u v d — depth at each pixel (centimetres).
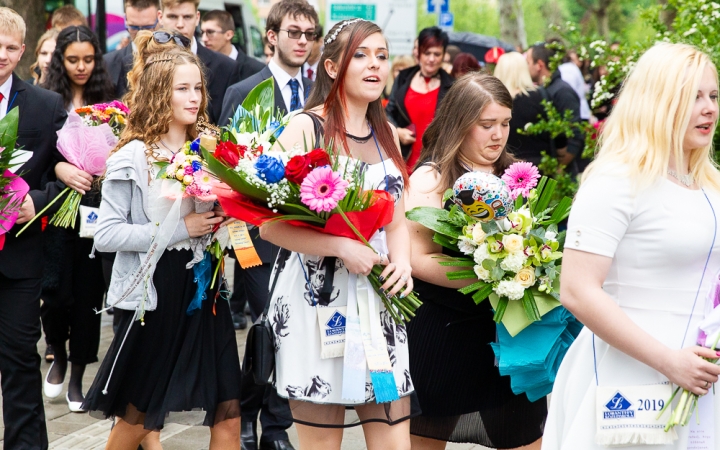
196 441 629
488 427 485
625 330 321
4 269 529
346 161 408
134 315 473
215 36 1040
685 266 330
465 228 449
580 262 329
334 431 425
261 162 373
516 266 437
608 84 836
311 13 680
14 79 559
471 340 469
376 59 415
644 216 328
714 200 336
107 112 569
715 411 341
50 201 549
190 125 503
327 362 409
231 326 496
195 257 479
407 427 429
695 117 330
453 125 474
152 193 471
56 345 730
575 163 1005
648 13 812
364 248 397
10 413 542
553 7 5494
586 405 339
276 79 690
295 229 399
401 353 423
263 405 589
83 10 1552
